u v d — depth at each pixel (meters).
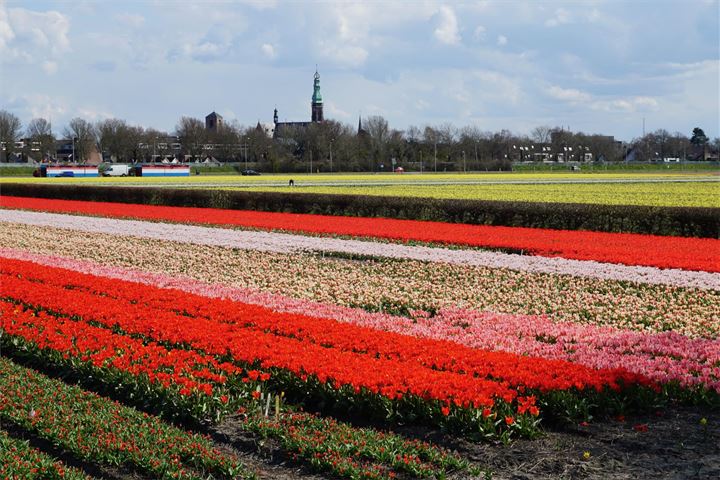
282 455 12.75
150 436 13.00
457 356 16.27
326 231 43.94
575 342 19.14
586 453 12.28
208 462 12.03
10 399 14.70
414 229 43.97
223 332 18.48
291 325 19.30
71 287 25.41
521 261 32.22
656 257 32.09
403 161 187.50
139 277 28.44
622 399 14.35
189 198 65.94
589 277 28.78
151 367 15.77
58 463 12.12
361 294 26.02
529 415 13.59
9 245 39.38
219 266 32.50
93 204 68.06
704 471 11.59
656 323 21.47
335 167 178.88
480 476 11.73
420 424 13.83
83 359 16.55
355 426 14.02
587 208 45.59
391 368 15.36
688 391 14.64
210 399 14.32
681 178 119.50
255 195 61.25
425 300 24.89
